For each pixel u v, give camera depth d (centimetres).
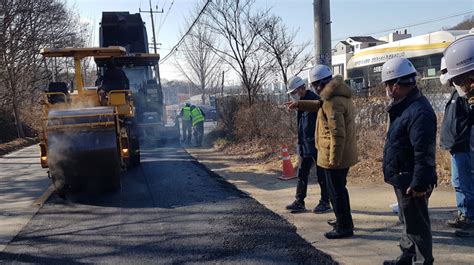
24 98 2578
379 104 992
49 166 780
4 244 568
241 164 1149
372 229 556
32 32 2142
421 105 375
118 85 1100
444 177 759
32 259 513
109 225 639
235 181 923
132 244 553
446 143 536
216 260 488
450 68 402
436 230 531
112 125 778
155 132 1627
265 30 1571
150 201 773
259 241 541
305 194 662
